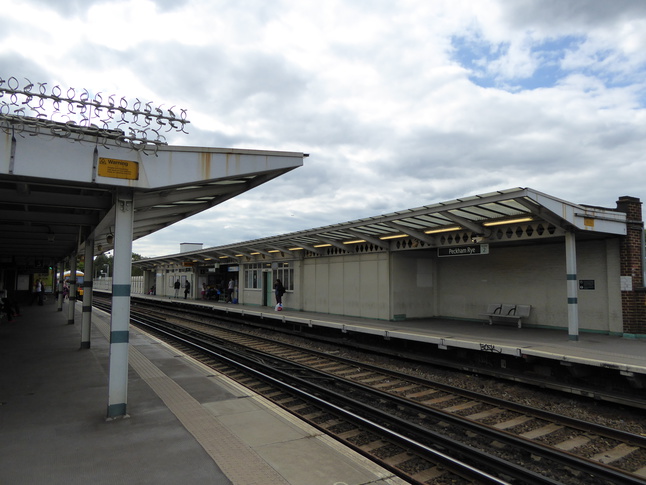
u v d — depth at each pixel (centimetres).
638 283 1090
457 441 565
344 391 855
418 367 1093
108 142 509
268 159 590
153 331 1766
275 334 1739
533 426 652
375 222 1266
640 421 699
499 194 941
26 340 1209
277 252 2234
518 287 1352
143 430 498
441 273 1641
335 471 396
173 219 1022
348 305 1748
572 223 973
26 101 459
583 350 896
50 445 452
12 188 582
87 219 806
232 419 540
